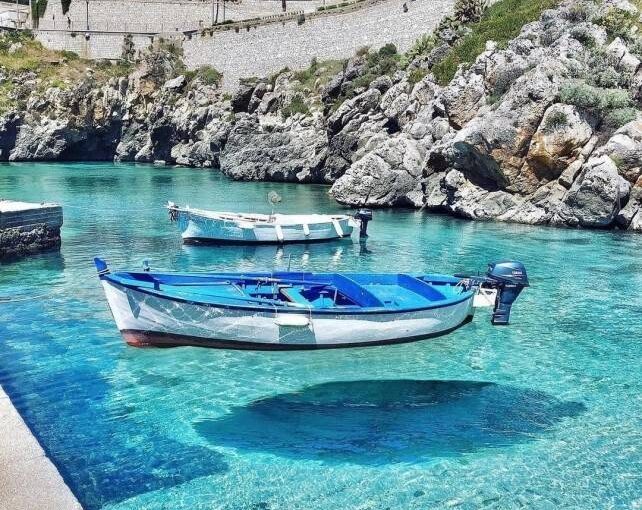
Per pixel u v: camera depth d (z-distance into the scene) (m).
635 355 14.85
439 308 14.99
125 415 11.39
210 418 11.38
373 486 9.41
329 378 13.19
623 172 30.47
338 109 50.94
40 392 12.25
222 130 68.50
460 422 11.45
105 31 94.12
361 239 28.58
